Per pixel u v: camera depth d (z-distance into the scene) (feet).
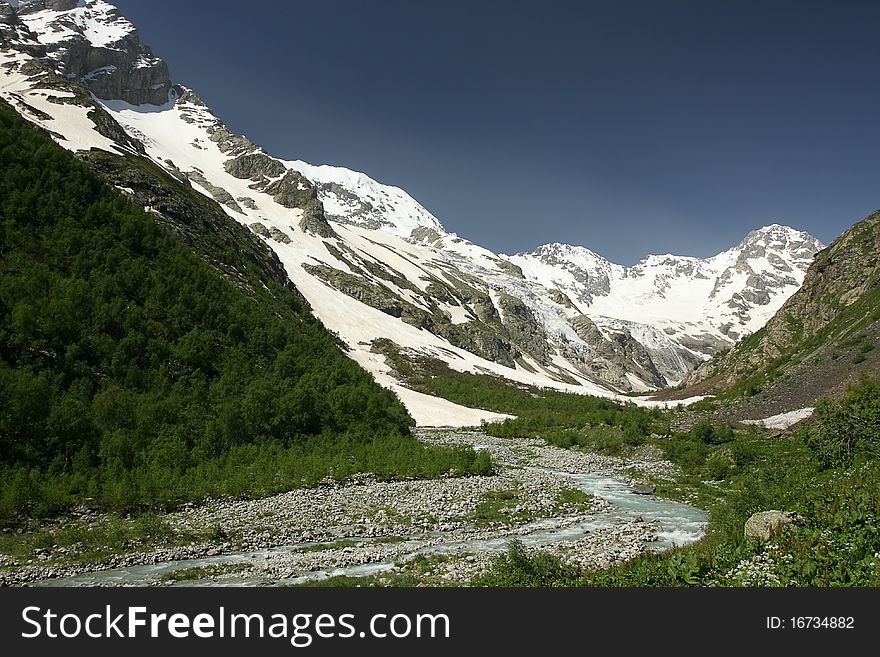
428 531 111.65
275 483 144.25
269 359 217.15
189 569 88.58
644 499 144.56
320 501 131.95
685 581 60.18
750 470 154.40
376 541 104.88
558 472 187.11
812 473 113.91
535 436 283.59
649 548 95.71
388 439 200.03
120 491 119.55
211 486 133.90
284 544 103.40
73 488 121.39
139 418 149.07
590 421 293.23
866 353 219.82
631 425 246.06
